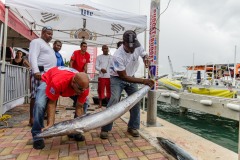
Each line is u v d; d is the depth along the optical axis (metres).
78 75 2.33
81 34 7.73
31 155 2.59
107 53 6.00
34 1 4.41
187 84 11.62
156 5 4.09
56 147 2.88
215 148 2.92
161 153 2.71
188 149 2.86
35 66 3.36
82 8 4.77
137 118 3.44
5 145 2.91
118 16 5.11
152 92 4.10
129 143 3.09
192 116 8.23
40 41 3.53
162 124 4.29
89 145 2.98
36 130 2.75
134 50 3.27
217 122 7.18
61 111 5.52
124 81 3.37
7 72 4.73
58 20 6.85
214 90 9.79
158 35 4.10
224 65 15.52
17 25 5.42
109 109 2.60
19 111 5.29
